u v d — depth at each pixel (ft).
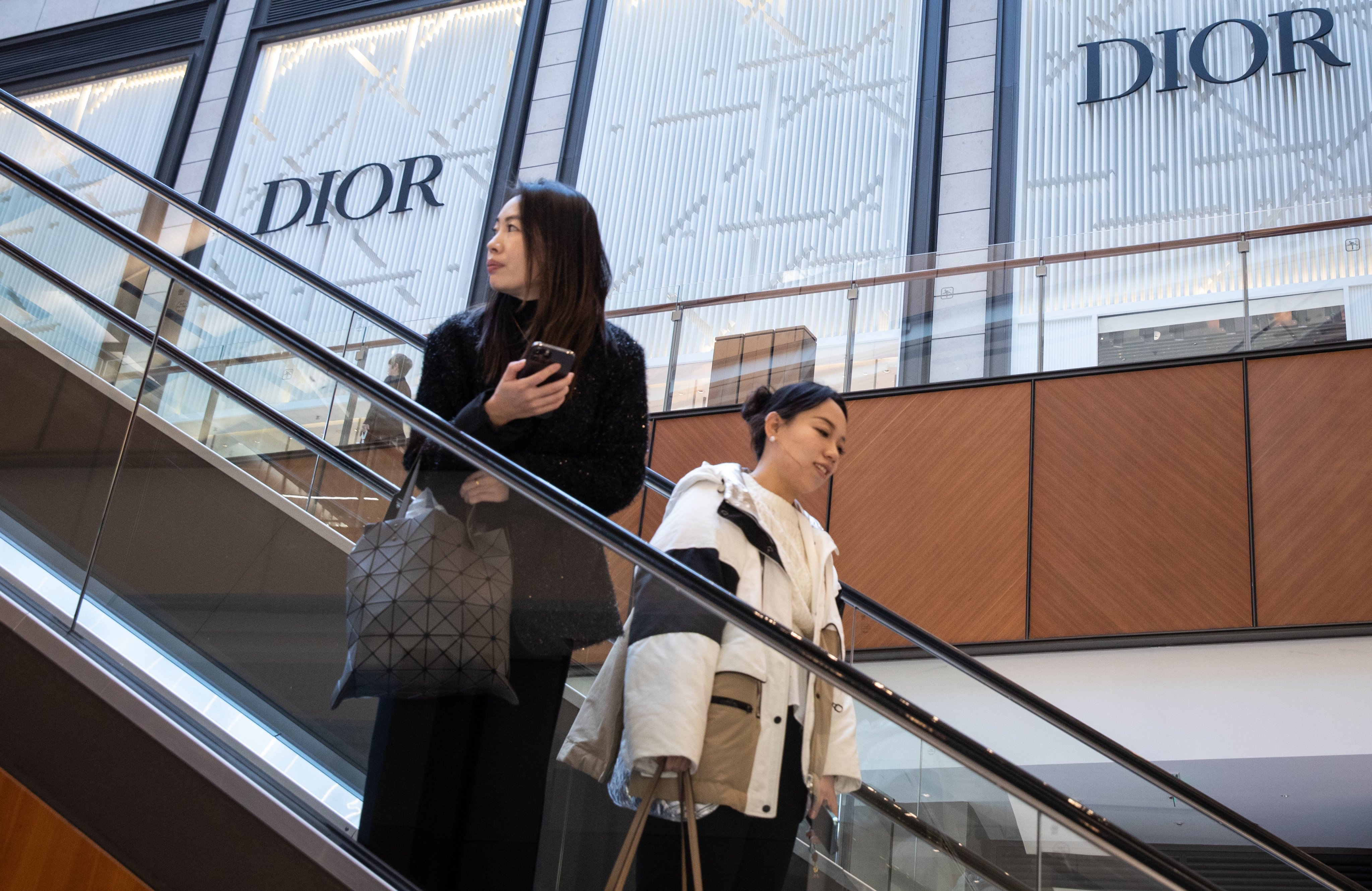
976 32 29.81
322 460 9.30
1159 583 18.08
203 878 6.67
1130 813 10.78
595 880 6.44
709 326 22.49
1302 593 17.26
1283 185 25.35
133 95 39.01
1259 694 16.92
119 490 8.29
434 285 32.45
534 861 6.53
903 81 30.12
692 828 6.47
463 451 6.97
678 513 7.59
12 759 7.19
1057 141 27.68
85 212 9.37
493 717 6.73
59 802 7.04
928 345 21.03
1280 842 8.20
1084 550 18.70
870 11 31.24
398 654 6.73
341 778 6.92
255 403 9.37
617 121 32.76
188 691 7.50
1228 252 19.89
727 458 21.03
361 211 34.22
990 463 19.81
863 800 6.79
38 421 8.86
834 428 8.40
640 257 30.78
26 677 7.34
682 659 6.63
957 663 9.71
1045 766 10.89
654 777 6.59
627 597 6.82
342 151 35.50
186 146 37.35
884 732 6.89
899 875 6.62
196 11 39.75
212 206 35.91
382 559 6.89
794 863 6.62
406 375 17.61
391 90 35.83
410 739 6.76
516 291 7.39
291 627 7.57
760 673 6.73
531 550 6.88
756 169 30.68
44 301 10.43
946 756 6.75
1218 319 19.48
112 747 7.09
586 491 7.21
